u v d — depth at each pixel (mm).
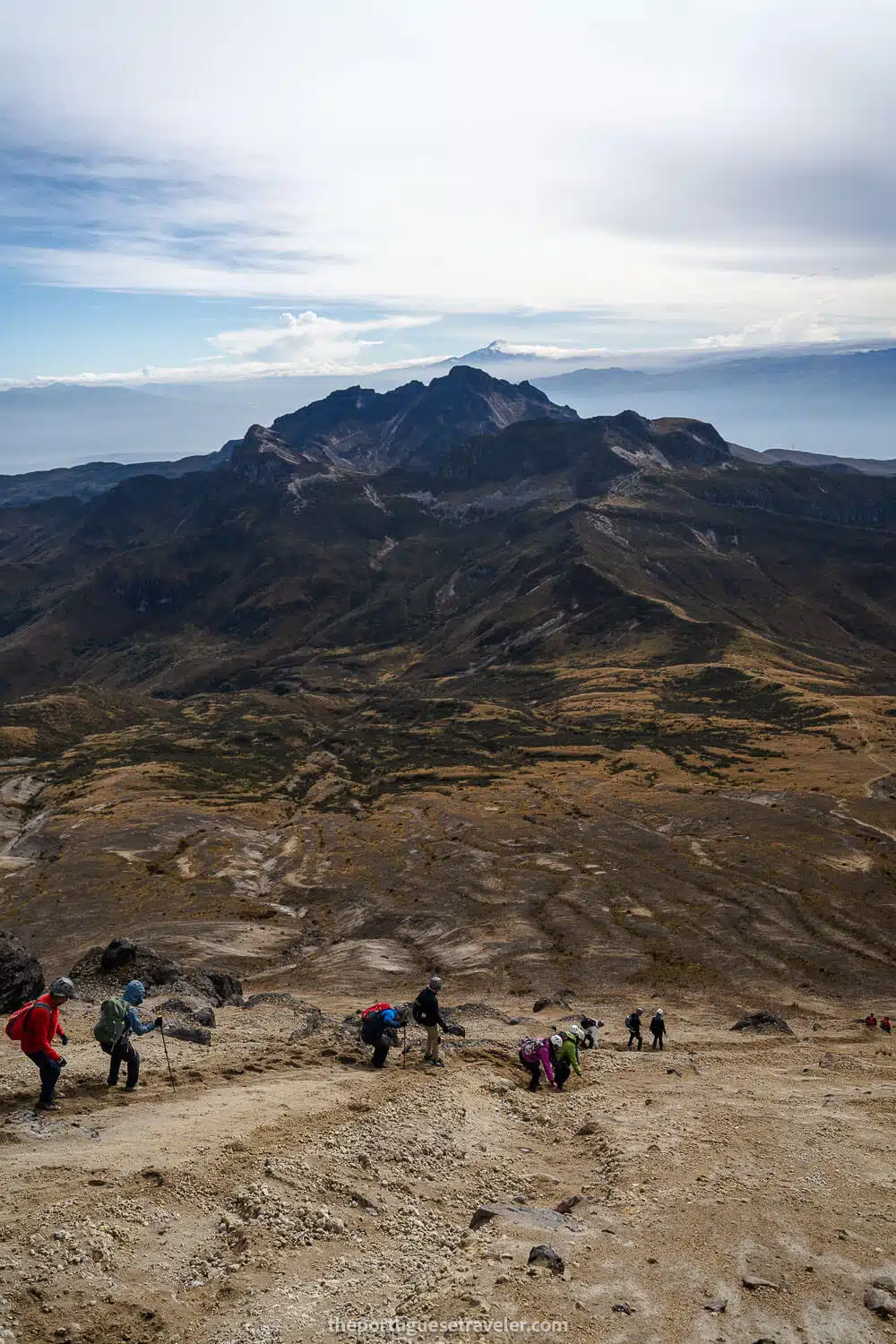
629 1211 13906
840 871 97562
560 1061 24703
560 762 176000
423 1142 17484
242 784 180750
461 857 112250
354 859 118500
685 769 162375
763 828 116125
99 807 152500
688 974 71188
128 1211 12914
